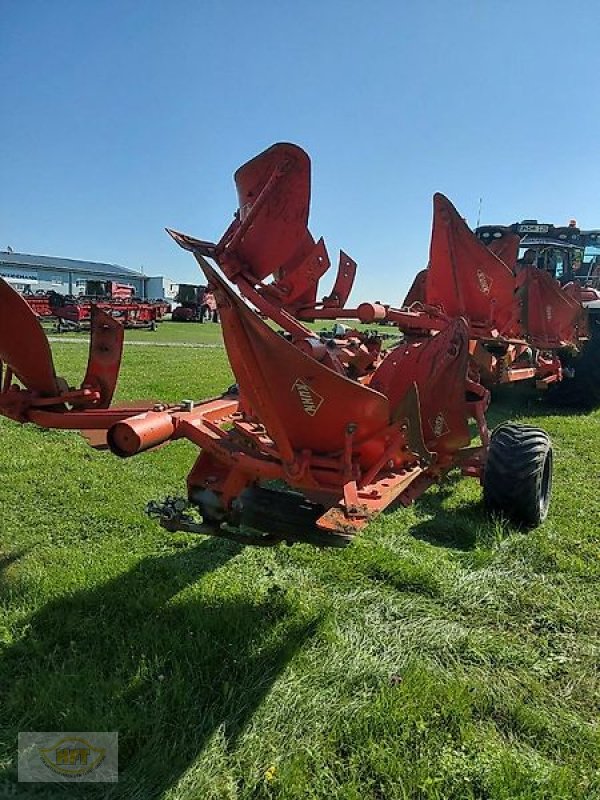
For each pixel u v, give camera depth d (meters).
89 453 6.52
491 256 6.02
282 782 2.32
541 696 2.86
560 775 2.37
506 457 4.66
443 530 4.71
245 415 3.96
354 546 4.29
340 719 2.62
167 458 6.47
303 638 3.21
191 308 41.25
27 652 3.11
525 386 10.42
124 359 15.84
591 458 6.82
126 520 4.79
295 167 3.70
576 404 9.89
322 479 3.21
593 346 9.68
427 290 6.30
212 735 2.56
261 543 3.50
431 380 3.82
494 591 3.78
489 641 3.25
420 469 3.67
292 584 3.81
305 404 3.10
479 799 2.30
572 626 3.45
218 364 15.15
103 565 4.00
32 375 3.77
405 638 3.26
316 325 21.69
